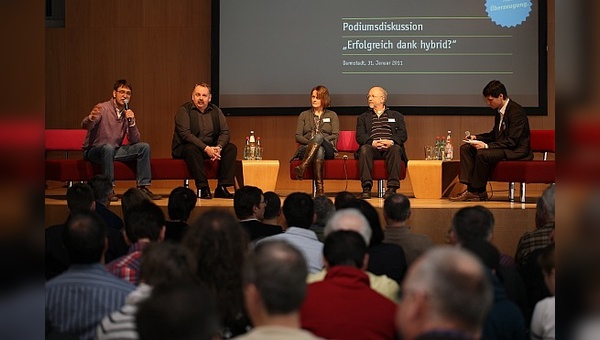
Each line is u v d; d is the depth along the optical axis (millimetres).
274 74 8594
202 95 7246
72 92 8797
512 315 2588
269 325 1866
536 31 8445
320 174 7180
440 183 7211
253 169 7352
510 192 6859
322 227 4324
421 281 1477
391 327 2445
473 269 1474
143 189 6965
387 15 8531
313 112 7723
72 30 8789
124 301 2746
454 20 8500
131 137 7008
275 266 1851
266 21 8578
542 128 8531
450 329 1398
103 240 2789
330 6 8547
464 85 8508
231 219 2824
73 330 2740
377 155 7293
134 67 8797
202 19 8781
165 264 2428
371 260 3582
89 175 7027
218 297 2709
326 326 2424
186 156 7062
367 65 8539
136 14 8789
